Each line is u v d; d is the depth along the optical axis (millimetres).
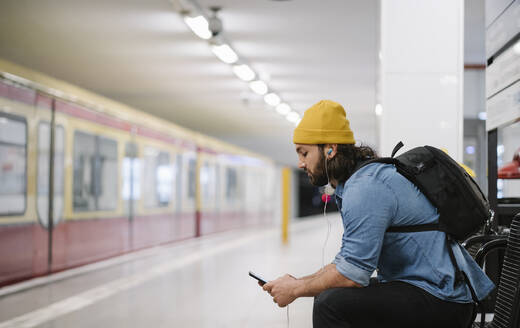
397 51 3967
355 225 1836
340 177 2020
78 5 6707
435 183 1866
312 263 9375
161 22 7371
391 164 1948
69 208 8461
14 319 5059
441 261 1857
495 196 3889
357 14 7000
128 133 10789
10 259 6910
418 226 1875
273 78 10742
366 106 13602
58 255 8109
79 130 8805
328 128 1986
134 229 11055
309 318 4898
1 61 6762
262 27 7602
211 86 11539
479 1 6422
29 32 7809
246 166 21750
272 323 4738
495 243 2484
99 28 7629
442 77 3943
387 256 1938
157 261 9883
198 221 15539
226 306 5562
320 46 8523
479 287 1964
